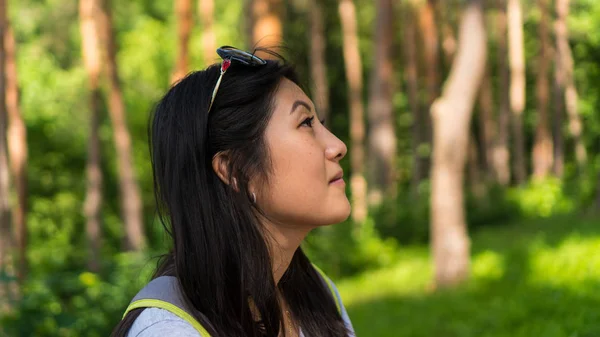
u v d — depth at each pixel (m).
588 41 24.78
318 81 20.58
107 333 5.22
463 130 9.17
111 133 21.42
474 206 19.02
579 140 26.12
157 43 22.70
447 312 7.61
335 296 1.46
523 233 14.16
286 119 1.16
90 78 15.32
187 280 1.13
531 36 30.78
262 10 9.46
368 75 28.44
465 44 8.92
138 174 22.09
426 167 25.48
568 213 17.92
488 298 7.93
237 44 21.53
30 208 20.88
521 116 25.62
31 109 20.56
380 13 17.36
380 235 15.65
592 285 7.26
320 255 13.50
